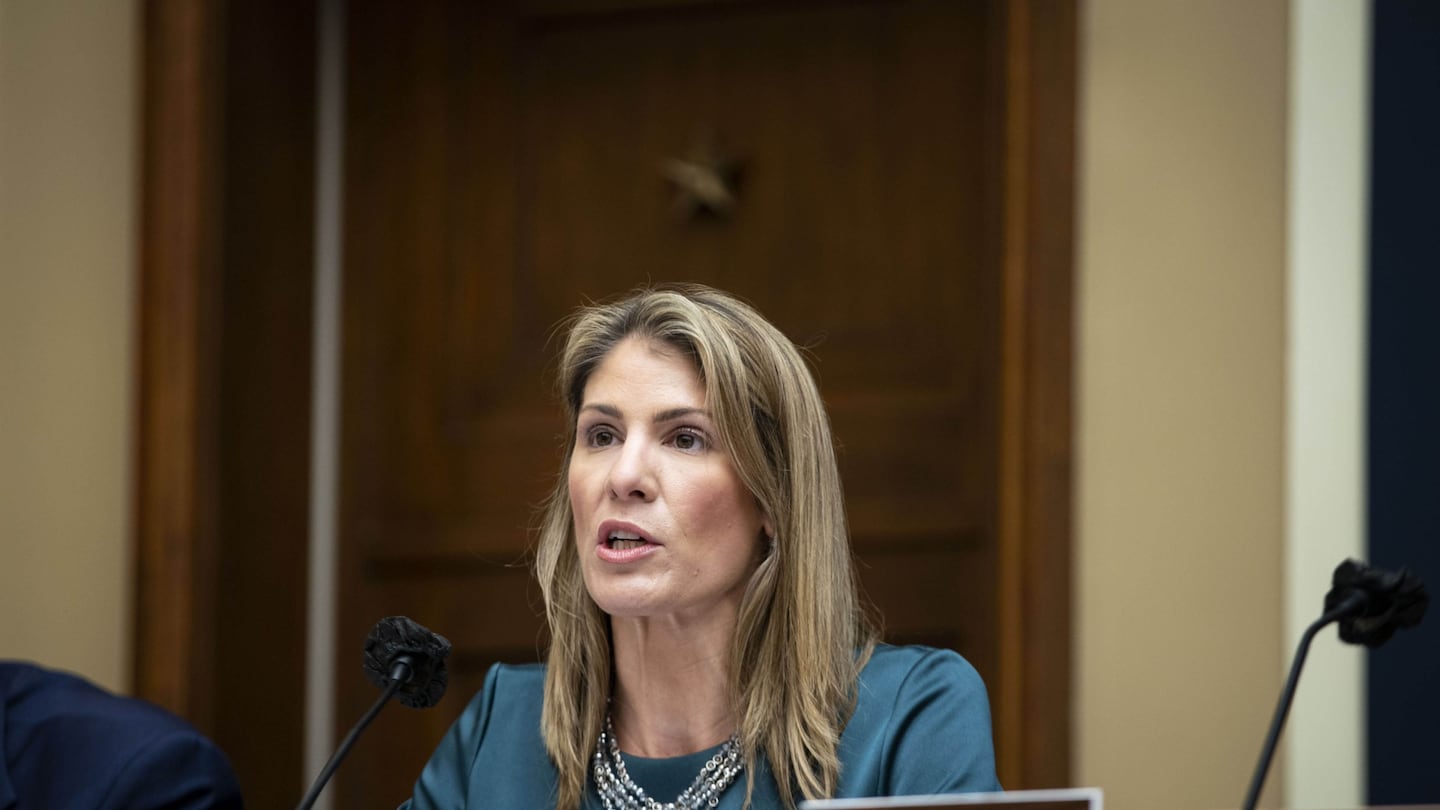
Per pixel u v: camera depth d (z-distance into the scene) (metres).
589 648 3.44
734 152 6.48
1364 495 5.14
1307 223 5.28
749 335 3.30
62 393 6.33
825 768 3.20
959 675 3.36
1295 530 5.23
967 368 6.15
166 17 6.33
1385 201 5.18
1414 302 5.12
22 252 6.39
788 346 3.37
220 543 6.29
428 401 6.79
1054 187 5.53
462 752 3.61
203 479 6.25
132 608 6.21
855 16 6.38
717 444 3.23
